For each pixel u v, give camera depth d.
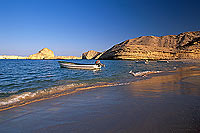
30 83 9.25
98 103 4.44
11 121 3.15
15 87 7.84
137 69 21.94
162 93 5.62
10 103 4.71
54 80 10.60
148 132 2.39
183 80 9.12
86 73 16.30
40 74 15.07
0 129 2.77
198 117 3.00
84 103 4.50
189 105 3.93
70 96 5.55
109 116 3.24
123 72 16.91
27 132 2.62
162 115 3.17
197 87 6.74
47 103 4.59
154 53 109.31
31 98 5.36
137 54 108.88
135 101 4.52
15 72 17.28
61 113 3.60
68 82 9.63
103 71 18.83
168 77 11.15
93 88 7.25
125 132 2.43
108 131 2.49
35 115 3.50
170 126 2.59
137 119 2.98
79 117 3.26
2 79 11.13
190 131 2.37
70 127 2.74
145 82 8.91
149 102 4.34
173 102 4.27
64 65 25.30
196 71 16.16
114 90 6.59
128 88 7.00
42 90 6.89
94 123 2.87
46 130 2.66
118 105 4.13
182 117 3.02
